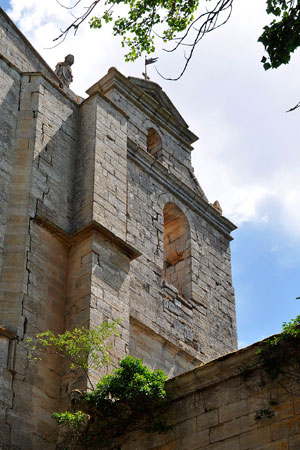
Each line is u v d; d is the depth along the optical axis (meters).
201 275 30.55
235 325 30.84
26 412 20.25
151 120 32.94
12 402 20.14
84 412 19.73
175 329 27.47
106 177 26.19
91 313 22.30
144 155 30.48
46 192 24.62
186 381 19.17
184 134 34.50
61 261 23.67
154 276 27.92
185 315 28.42
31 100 26.42
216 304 30.45
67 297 23.12
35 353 21.30
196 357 27.62
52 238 23.84
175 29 19.11
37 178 24.61
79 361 20.91
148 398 19.14
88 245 23.80
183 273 30.30
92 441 19.55
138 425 19.36
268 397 17.73
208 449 18.03
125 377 19.50
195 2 18.94
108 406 19.53
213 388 18.77
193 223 31.66
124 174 27.16
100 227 24.03
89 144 26.75
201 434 18.36
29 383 20.73
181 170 33.09
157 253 28.69
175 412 19.12
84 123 27.56
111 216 25.39
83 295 22.81
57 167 25.64
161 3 19.11
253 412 17.77
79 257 23.75
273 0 17.05
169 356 26.55
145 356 25.50
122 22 19.36
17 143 25.27
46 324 22.14
